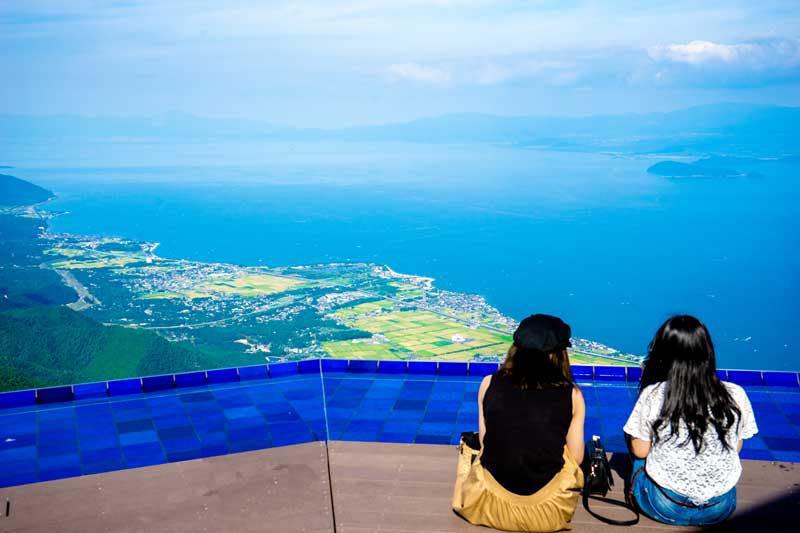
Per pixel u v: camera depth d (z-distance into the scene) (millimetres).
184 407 5691
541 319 2557
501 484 2562
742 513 2816
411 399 5805
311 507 2939
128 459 4734
